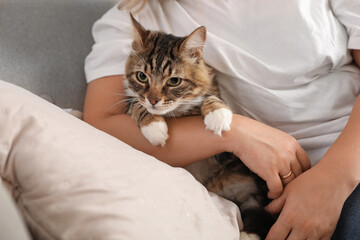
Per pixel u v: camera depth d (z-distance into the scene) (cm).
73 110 150
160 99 126
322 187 98
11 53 145
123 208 65
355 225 91
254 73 130
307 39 124
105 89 137
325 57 124
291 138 114
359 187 97
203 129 117
